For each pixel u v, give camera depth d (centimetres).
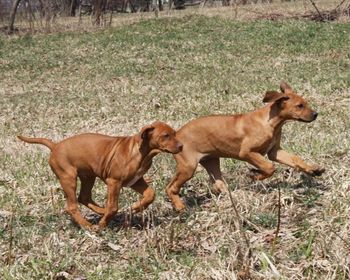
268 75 775
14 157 498
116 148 329
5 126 633
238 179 392
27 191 407
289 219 332
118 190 330
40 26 1419
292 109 347
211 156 362
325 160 406
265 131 349
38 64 1005
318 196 353
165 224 334
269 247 303
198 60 926
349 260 280
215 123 353
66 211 351
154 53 1002
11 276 293
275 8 1419
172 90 736
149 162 329
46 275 293
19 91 836
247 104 624
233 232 311
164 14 1539
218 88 719
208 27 1173
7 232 345
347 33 996
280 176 388
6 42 1224
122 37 1148
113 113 644
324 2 1484
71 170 337
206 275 281
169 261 298
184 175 355
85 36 1207
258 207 347
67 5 1789
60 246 322
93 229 338
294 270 281
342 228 307
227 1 1784
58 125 619
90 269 301
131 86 790
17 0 1399
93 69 930
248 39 1036
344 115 538
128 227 334
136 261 302
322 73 752
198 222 334
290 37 1012
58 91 807
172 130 325
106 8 1756
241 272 277
